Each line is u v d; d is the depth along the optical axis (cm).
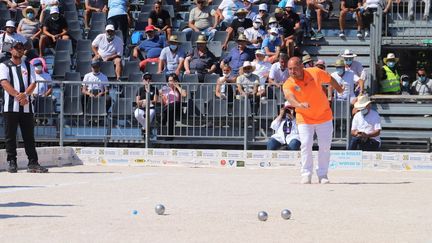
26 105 2514
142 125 3106
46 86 3117
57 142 3184
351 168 2886
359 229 1286
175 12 4097
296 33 3656
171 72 3403
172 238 1176
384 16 3812
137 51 3672
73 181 2209
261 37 3588
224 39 3703
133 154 3000
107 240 1153
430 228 1302
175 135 3098
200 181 2234
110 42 3619
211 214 1459
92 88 3108
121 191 1902
